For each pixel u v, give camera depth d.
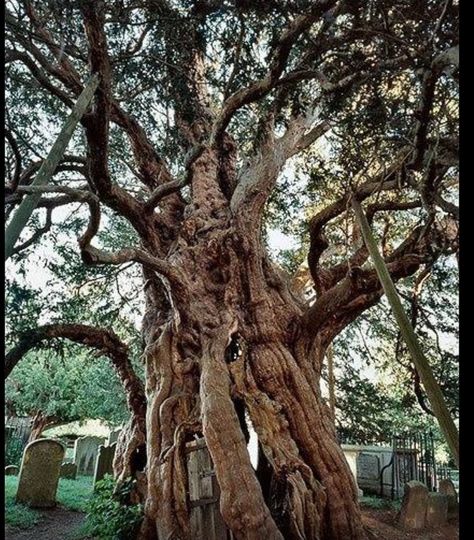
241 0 6.36
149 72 8.41
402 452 13.25
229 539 7.65
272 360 9.34
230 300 10.11
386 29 5.98
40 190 4.01
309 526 7.71
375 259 3.42
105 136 7.33
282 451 8.31
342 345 17.59
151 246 11.35
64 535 9.02
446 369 11.90
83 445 17.75
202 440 8.57
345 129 7.30
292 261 17.25
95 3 6.23
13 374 22.62
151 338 10.87
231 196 12.57
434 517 10.22
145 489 9.91
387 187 9.55
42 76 8.38
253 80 7.97
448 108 6.96
